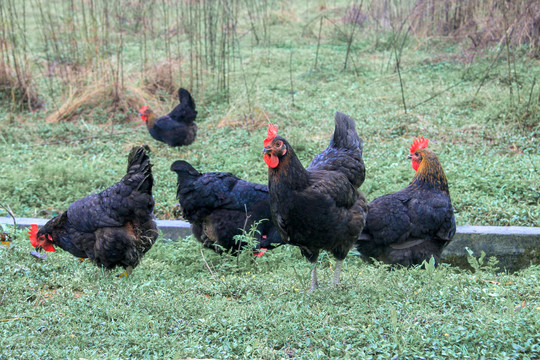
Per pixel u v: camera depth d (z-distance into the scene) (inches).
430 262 188.1
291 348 147.8
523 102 395.5
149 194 210.1
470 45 549.3
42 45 645.3
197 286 194.1
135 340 149.3
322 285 193.8
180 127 386.9
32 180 330.6
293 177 168.4
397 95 467.8
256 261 233.0
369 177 323.0
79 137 427.8
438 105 436.5
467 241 251.3
